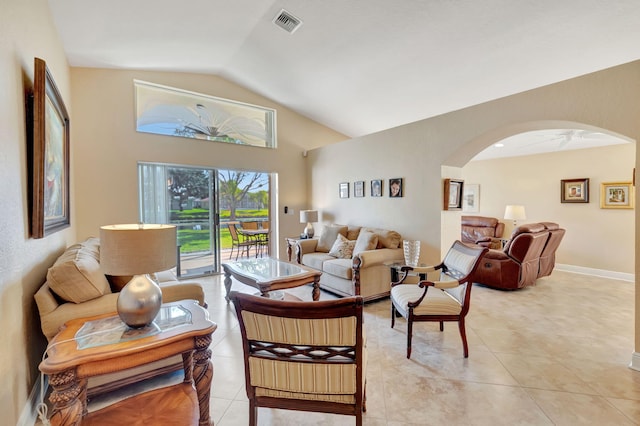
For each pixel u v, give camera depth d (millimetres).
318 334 1263
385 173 4312
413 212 3920
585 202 5145
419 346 2504
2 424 1294
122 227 1646
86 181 3916
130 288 1457
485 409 1721
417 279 3715
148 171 4422
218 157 4988
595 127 2365
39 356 1843
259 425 1619
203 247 4949
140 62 3996
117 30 3053
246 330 1344
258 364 1364
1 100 1379
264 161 5473
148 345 1311
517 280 3949
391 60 3512
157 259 1435
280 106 5609
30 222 1735
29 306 1697
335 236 4582
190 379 1772
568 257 5387
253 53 3975
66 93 3379
